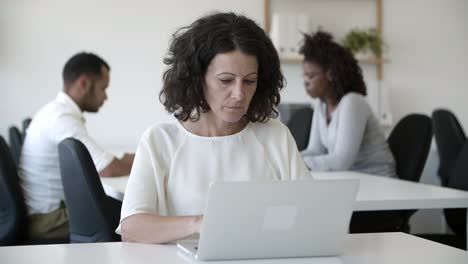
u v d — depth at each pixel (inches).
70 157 77.3
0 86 183.0
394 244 55.1
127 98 191.0
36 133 109.0
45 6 184.9
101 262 47.7
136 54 191.2
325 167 115.8
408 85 212.4
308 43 121.5
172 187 60.9
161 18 192.4
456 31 214.4
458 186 96.7
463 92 214.4
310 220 48.7
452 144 130.5
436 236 97.1
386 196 81.6
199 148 62.0
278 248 49.0
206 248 47.6
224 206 46.4
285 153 64.4
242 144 63.1
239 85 57.2
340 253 50.9
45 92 186.1
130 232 55.8
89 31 187.9
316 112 128.7
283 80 64.1
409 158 114.5
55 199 108.3
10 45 183.0
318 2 204.4
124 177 107.0
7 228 101.4
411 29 211.6
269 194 46.8
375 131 118.3
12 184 101.1
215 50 57.4
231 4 197.5
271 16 201.2
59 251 51.3
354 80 120.7
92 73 116.3
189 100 60.4
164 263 47.6
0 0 181.9
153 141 61.7
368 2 207.9
